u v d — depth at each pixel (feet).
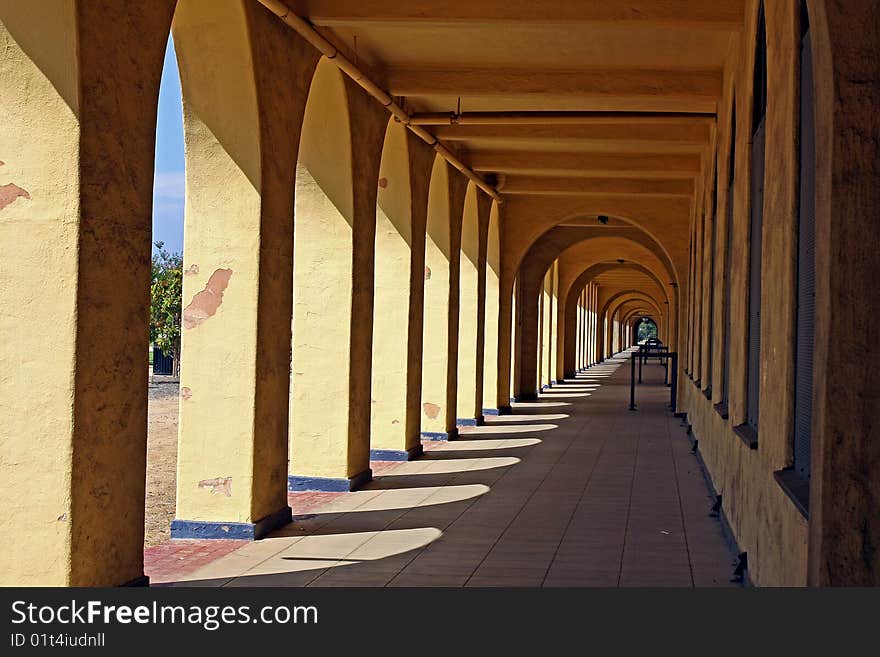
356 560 24.57
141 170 20.07
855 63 12.50
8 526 18.37
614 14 27.94
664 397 89.04
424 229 46.96
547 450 48.96
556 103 42.65
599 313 170.30
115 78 19.07
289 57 28.71
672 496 35.32
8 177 18.29
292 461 36.14
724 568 24.14
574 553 25.67
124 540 19.86
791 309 17.43
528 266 84.12
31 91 18.17
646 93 36.81
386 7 28.55
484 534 28.09
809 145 16.46
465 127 46.34
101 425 19.04
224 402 27.37
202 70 26.78
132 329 19.92
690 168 53.52
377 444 44.86
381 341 44.80
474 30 32.96
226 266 27.37
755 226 24.70
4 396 18.31
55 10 18.01
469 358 61.82
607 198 69.26
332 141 35.40
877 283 12.42
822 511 12.53
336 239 35.81
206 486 27.40
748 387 25.12
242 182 27.22
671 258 68.23
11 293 18.31
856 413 12.45
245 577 22.67
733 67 31.65
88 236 18.43
